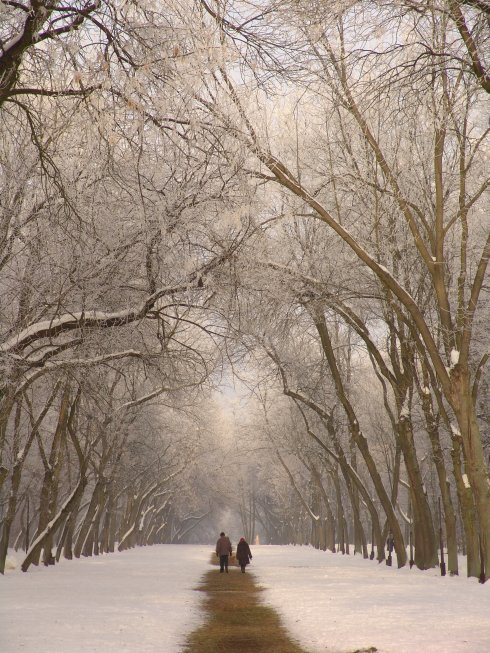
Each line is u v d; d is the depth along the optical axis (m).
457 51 14.67
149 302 18.56
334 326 39.69
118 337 20.64
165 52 12.52
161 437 58.97
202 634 13.43
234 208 17.64
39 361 18.16
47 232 17.86
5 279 19.56
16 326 18.78
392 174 21.12
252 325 24.12
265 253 21.75
